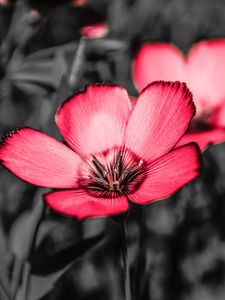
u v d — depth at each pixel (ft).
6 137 0.55
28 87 0.77
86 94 0.59
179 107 0.56
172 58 0.74
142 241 0.65
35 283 0.60
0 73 0.78
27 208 0.75
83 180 0.56
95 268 0.74
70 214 0.49
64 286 0.73
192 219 0.77
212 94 0.75
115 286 0.73
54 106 0.67
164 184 0.52
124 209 0.51
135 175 0.56
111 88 0.59
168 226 0.78
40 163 0.55
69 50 0.79
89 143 0.59
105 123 0.59
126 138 0.58
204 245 0.76
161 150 0.56
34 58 0.79
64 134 0.58
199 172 0.51
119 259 0.74
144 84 0.73
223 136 0.62
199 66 0.75
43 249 0.74
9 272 0.66
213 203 0.78
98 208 0.50
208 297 0.73
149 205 0.78
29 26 0.85
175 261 0.75
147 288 0.65
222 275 0.75
